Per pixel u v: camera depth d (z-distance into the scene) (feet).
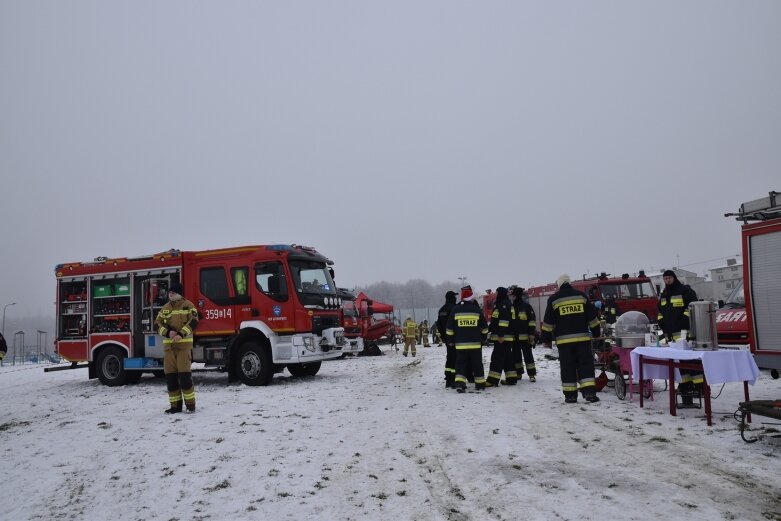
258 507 14.44
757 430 20.39
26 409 33.22
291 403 30.22
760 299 23.85
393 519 13.32
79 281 45.98
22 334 121.39
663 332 29.45
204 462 18.67
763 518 12.56
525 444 19.58
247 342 40.04
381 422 24.31
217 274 41.63
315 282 42.47
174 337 27.55
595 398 27.50
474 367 33.24
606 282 70.79
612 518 12.77
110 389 41.83
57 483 17.25
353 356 76.18
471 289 33.73
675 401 23.50
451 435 21.35
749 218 25.53
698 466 16.38
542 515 13.12
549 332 28.66
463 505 14.03
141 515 14.37
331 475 16.85
